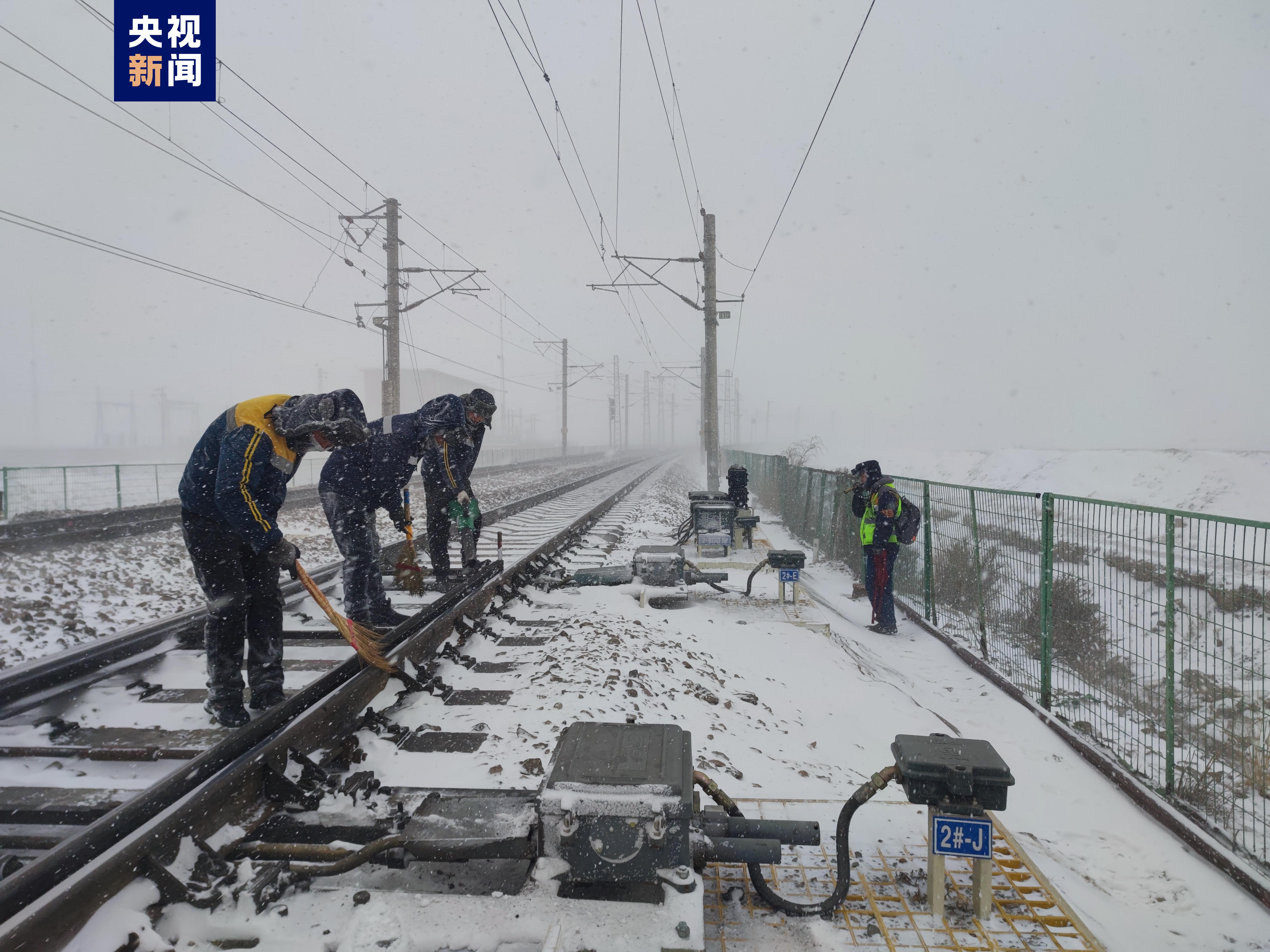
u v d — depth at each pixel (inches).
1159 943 95.0
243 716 126.5
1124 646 213.3
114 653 152.8
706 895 93.4
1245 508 500.7
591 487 923.4
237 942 77.3
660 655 191.8
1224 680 175.0
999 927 88.0
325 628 193.9
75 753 115.3
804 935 85.2
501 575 247.8
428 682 158.9
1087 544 201.8
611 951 71.0
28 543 361.7
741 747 141.8
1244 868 113.7
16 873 76.8
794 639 236.7
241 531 114.7
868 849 106.6
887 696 197.6
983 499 255.1
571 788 82.5
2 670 140.0
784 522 609.0
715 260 671.8
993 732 181.8
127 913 75.9
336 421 119.1
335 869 86.6
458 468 217.9
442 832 88.0
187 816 88.4
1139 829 133.3
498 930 75.0
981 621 235.5
